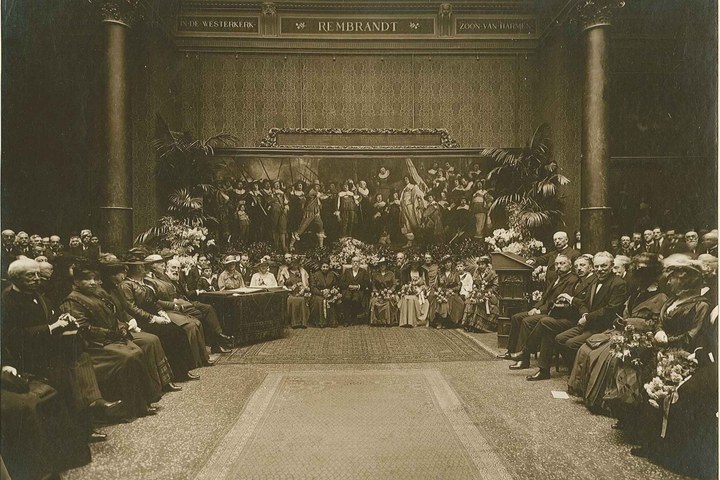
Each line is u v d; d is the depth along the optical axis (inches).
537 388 244.7
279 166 523.8
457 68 534.6
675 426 153.3
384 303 444.1
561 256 288.4
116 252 382.9
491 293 409.4
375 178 526.6
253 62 531.8
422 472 155.2
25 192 296.5
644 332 179.2
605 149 375.6
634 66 402.0
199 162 494.0
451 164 524.7
